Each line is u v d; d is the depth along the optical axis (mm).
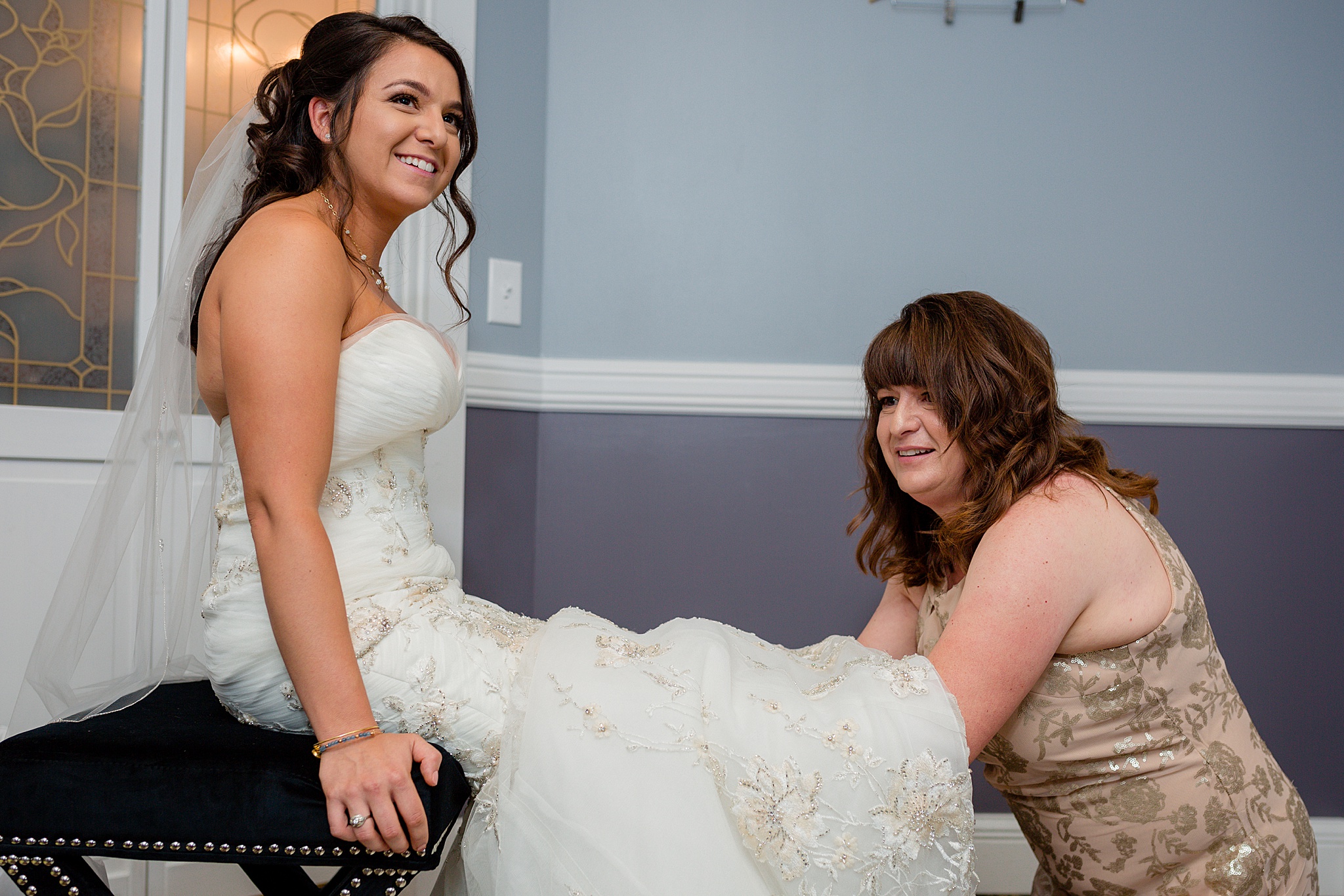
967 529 1320
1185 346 2551
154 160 2127
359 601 1246
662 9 2592
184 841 1089
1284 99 2553
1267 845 1253
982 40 2572
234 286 1168
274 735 1198
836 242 2590
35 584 1999
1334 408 2504
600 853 1091
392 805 1056
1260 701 2508
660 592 2562
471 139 1545
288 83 1413
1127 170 2562
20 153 1993
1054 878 1416
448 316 2338
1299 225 2549
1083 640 1243
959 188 2576
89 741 1145
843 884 1112
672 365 2566
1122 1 2559
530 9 2541
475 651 1252
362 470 1294
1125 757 1271
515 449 2529
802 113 2592
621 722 1154
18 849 1087
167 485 1479
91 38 2062
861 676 1213
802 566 2568
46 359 2027
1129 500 1348
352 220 1404
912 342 1388
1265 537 2525
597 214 2600
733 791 1128
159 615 1479
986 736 1195
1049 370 1373
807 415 2568
